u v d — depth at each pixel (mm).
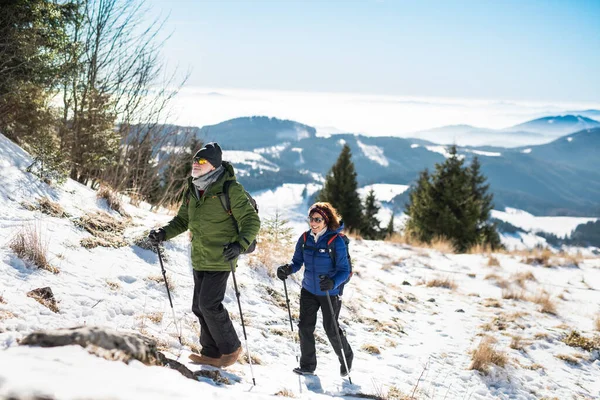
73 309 4371
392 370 6086
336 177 36344
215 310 4043
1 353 2283
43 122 9359
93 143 9750
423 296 10695
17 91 8398
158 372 2623
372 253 14234
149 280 5781
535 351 8102
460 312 9789
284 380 4652
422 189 29000
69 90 9922
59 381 1948
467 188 27766
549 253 16531
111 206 7781
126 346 2699
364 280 10453
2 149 7152
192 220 4066
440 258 15297
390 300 9570
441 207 27594
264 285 7492
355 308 8258
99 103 10047
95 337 2611
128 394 2047
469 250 18141
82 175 9742
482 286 12398
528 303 11102
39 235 5355
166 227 4266
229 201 3957
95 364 2332
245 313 6379
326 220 4941
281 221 10203
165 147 11945
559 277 14039
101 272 5457
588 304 11547
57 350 2398
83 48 10180
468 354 7406
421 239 26484
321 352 6109
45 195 6730
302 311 5074
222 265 4039
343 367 5207
